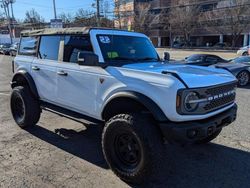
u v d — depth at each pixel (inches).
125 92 147.6
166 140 143.3
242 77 461.7
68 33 189.8
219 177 156.6
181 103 134.1
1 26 3316.9
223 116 156.1
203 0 2486.5
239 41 2438.5
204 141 194.7
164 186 147.6
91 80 168.2
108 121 153.6
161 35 2827.3
